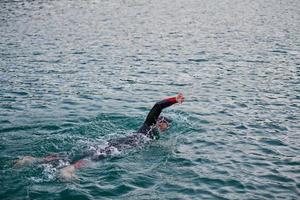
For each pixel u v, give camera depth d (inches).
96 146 431.2
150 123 460.4
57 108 581.6
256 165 404.5
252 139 468.8
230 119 533.3
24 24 1411.2
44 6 1935.3
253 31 1254.9
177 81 729.0
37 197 337.1
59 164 388.2
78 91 669.9
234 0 2212.1
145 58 915.4
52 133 479.8
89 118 533.6
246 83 708.0
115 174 378.6
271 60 877.2
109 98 631.2
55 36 1189.1
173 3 2097.7
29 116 545.6
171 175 380.8
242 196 346.3
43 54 955.3
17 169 377.7
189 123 514.9
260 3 2041.1
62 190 348.2
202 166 400.2
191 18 1561.3
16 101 618.2
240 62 865.5
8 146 439.8
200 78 748.0
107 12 1744.6
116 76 767.1
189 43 1081.4
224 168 396.5
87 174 377.1
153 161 407.5
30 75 772.6
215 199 341.1
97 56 937.5
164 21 1487.5
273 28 1299.2
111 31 1277.1
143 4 2053.4
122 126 505.4
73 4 2032.5
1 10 1786.4
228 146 448.5
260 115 549.0
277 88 673.6
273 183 369.1
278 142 460.8
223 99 621.3
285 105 588.7
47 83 719.1
